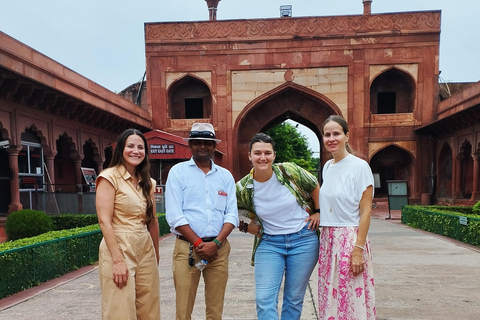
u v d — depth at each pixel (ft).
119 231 6.92
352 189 7.08
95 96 39.45
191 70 51.62
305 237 7.70
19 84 27.40
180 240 7.52
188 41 51.52
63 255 15.31
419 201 50.49
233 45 51.29
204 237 7.41
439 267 15.16
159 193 30.83
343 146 7.43
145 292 7.25
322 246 7.52
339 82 50.60
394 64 49.98
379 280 13.24
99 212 6.78
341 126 7.38
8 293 12.14
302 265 7.61
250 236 25.31
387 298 11.24
